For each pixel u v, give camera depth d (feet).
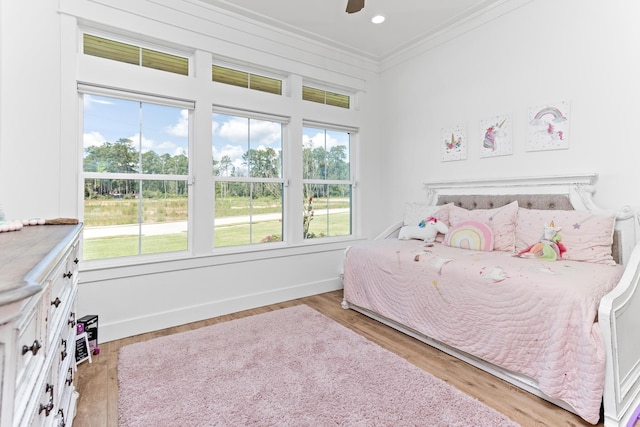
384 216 13.34
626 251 6.86
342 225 12.90
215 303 9.46
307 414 4.99
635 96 6.95
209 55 9.24
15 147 6.70
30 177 6.87
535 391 5.59
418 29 10.67
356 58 12.65
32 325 2.42
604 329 4.74
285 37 10.73
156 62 8.70
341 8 9.43
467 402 5.30
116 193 8.23
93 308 7.68
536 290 5.53
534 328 5.52
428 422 4.81
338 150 12.75
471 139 10.10
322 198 12.32
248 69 10.38
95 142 7.91
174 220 9.09
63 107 7.22
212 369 6.31
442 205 10.52
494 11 9.35
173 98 8.76
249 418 4.91
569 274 5.80
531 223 7.91
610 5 7.26
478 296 6.38
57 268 3.25
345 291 10.03
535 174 8.59
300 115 11.19
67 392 4.52
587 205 7.56
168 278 8.70
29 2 6.83
